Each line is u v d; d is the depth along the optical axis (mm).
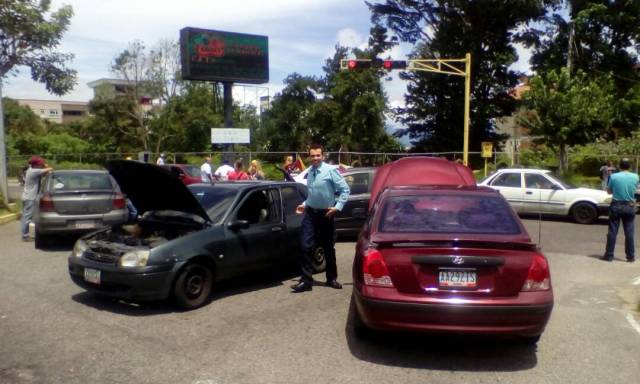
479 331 4660
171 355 5059
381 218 5547
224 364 4852
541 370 4805
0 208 16312
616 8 36125
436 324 4688
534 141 32281
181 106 51719
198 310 6543
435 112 41781
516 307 4625
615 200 9953
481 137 41688
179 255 6426
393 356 5098
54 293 7285
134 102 51875
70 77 20188
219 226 7027
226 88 34344
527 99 26547
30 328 5832
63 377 4570
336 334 5688
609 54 36062
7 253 10234
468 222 5371
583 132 25453
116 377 4566
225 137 32188
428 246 4758
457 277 4750
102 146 53438
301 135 57688
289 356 5055
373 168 12164
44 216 10320
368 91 48531
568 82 26219
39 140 51188
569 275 8781
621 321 6281
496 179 16922
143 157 26594
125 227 7320
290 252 7965
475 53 39656
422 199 5762
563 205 15945
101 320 6125
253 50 34406
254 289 7586
